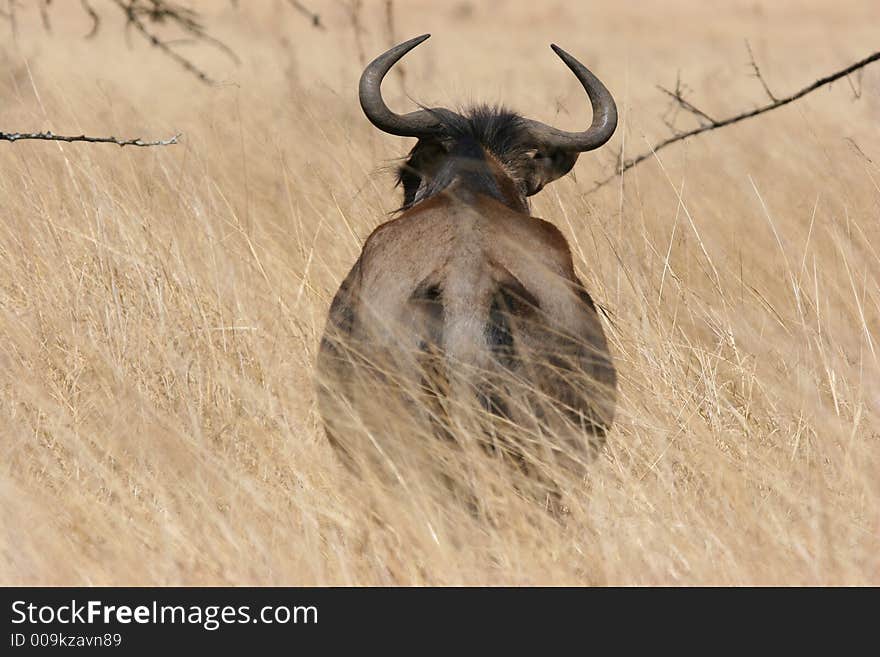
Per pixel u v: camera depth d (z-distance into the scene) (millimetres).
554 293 15555
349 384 15977
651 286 22609
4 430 18469
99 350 19828
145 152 29516
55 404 18938
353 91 43219
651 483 17312
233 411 18766
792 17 114688
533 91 46500
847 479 17484
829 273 23625
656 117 38625
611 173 28797
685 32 98062
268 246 23703
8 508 15984
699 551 15422
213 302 21203
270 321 21203
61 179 25328
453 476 14922
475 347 14625
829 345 21438
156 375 19797
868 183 28484
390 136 28875
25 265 22766
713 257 24859
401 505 15344
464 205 16078
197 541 15812
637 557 15500
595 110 18922
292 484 17250
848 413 20031
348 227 23406
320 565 15211
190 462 16984
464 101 40750
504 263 15367
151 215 23547
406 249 15688
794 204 28562
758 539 15977
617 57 71750
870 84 41875
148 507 16766
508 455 14953
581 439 15422
